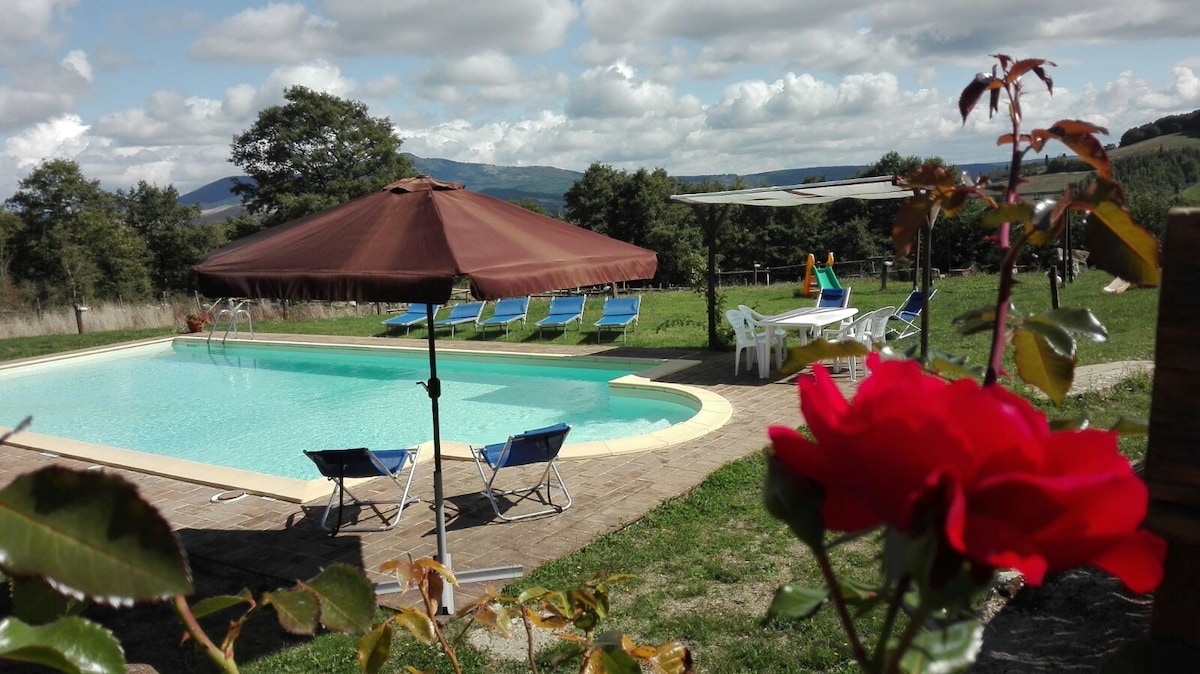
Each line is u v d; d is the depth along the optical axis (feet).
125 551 1.62
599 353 46.75
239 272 15.83
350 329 65.00
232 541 20.51
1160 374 2.73
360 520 21.63
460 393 43.62
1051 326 2.94
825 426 1.72
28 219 140.26
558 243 16.85
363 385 47.39
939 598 1.62
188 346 63.00
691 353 44.96
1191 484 2.66
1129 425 2.81
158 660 14.43
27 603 2.46
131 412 42.52
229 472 26.43
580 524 20.35
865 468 1.66
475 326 60.90
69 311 73.82
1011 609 10.28
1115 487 1.47
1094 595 10.03
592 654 4.63
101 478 1.62
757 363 40.32
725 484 22.70
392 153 157.58
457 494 23.40
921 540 1.55
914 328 44.96
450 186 17.70
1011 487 1.52
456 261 13.93
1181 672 2.33
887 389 1.78
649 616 15.24
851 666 12.71
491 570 17.54
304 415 40.68
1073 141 2.90
